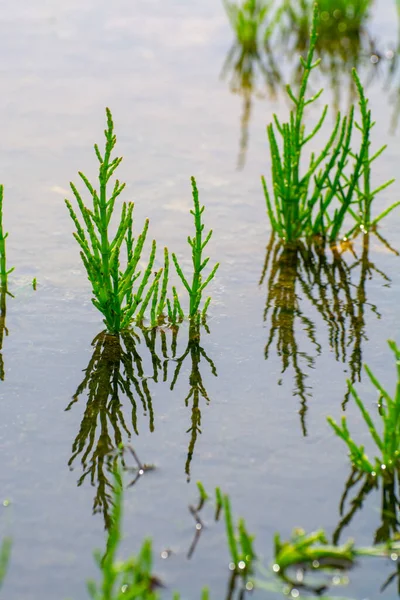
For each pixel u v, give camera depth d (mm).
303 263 4762
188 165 5777
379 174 5672
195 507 2984
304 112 6766
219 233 5000
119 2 9188
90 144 6012
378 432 3373
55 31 8242
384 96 7102
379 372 3746
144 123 6398
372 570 2748
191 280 4535
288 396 3594
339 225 4980
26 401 3537
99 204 3756
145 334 4074
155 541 2842
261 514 2959
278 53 8086
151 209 5195
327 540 2855
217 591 2658
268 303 4348
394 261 4777
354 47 8297
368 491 3076
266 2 8594
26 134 6133
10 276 4500
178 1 9266
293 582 2693
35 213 5113
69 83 7086
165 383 3691
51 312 4199
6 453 3232
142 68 7504
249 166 5793
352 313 4246
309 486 3090
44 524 2906
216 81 7344
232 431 3373
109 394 3609
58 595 2627
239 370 3781
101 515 2953
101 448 3279
